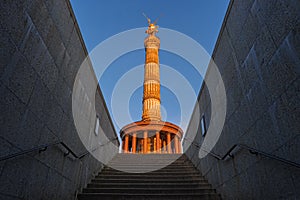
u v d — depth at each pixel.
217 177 5.92
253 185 3.87
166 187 6.23
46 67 3.73
